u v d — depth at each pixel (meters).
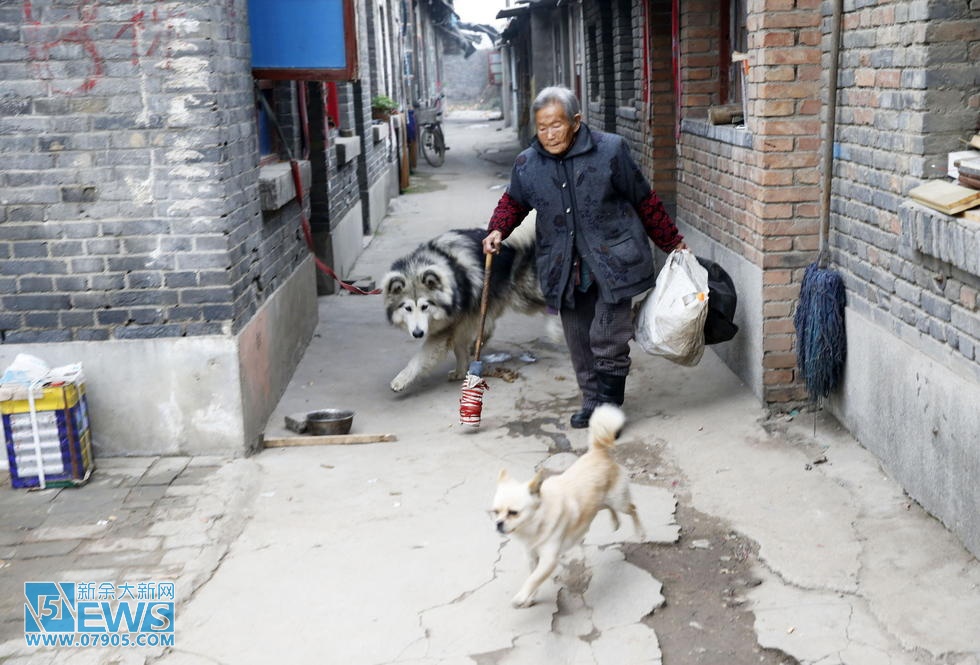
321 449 5.63
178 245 5.20
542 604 3.83
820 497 4.63
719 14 7.66
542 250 5.70
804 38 5.38
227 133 5.30
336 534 4.50
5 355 5.25
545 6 20.03
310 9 5.95
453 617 3.76
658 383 6.48
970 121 4.18
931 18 4.11
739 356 6.29
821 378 5.36
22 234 5.15
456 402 6.43
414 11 28.14
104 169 5.10
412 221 14.80
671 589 3.93
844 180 5.16
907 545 4.10
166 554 4.30
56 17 4.95
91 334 5.27
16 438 4.94
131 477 5.15
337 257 10.17
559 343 7.69
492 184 19.12
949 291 4.04
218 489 4.96
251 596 3.96
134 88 5.02
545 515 3.64
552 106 5.30
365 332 8.24
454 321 6.47
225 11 5.31
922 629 3.50
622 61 11.02
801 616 3.67
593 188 5.42
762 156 5.51
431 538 4.42
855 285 5.09
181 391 5.34
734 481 4.89
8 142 5.05
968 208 3.84
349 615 3.80
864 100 4.84
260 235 6.10
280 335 6.64
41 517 4.70
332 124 10.82
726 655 3.47
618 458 5.30
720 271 6.10
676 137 8.45
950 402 4.04
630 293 5.55
